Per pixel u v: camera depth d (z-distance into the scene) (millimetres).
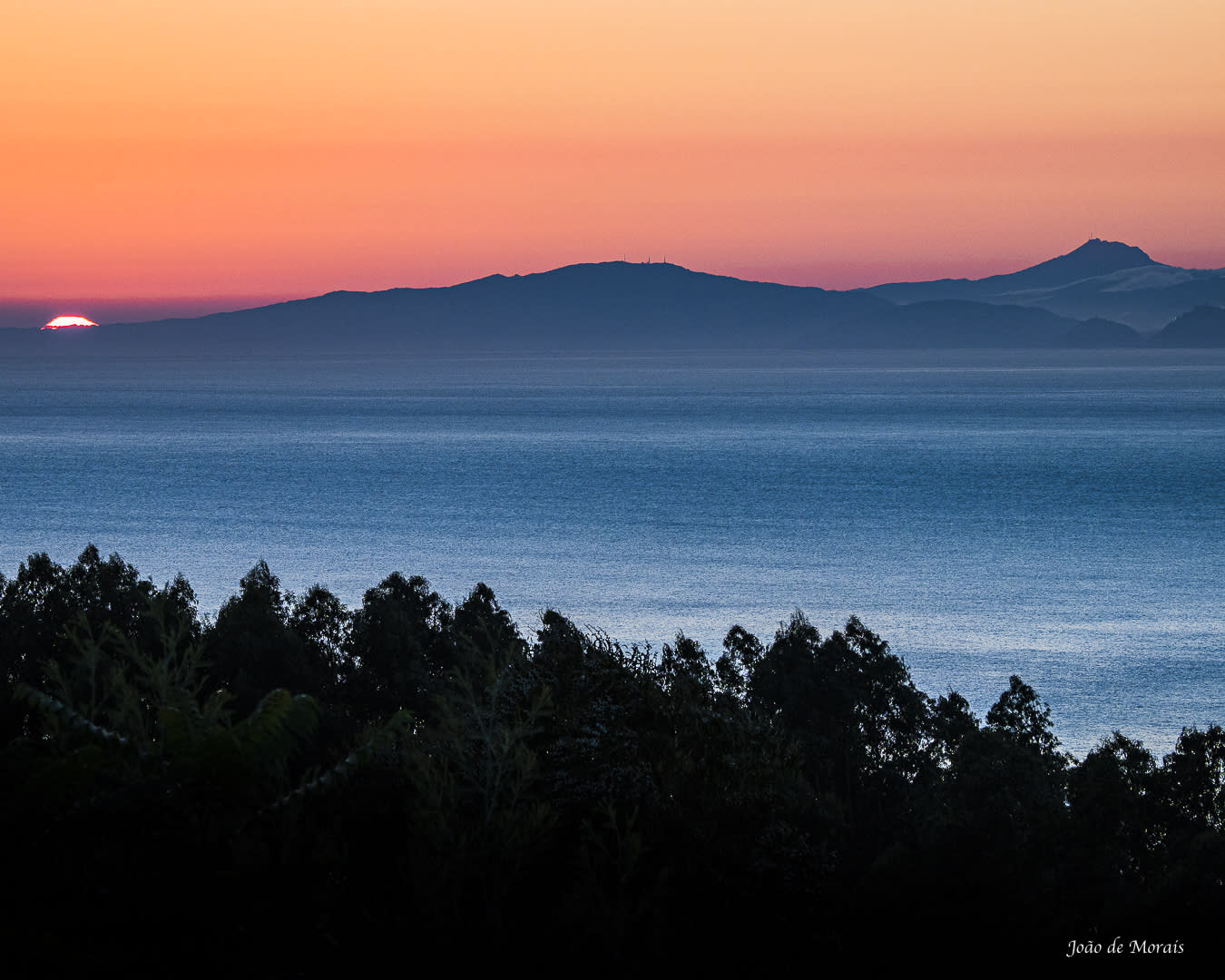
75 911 20500
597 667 31125
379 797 25453
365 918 22281
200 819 22562
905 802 65375
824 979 25844
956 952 27172
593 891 23281
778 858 26656
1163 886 40000
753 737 31344
